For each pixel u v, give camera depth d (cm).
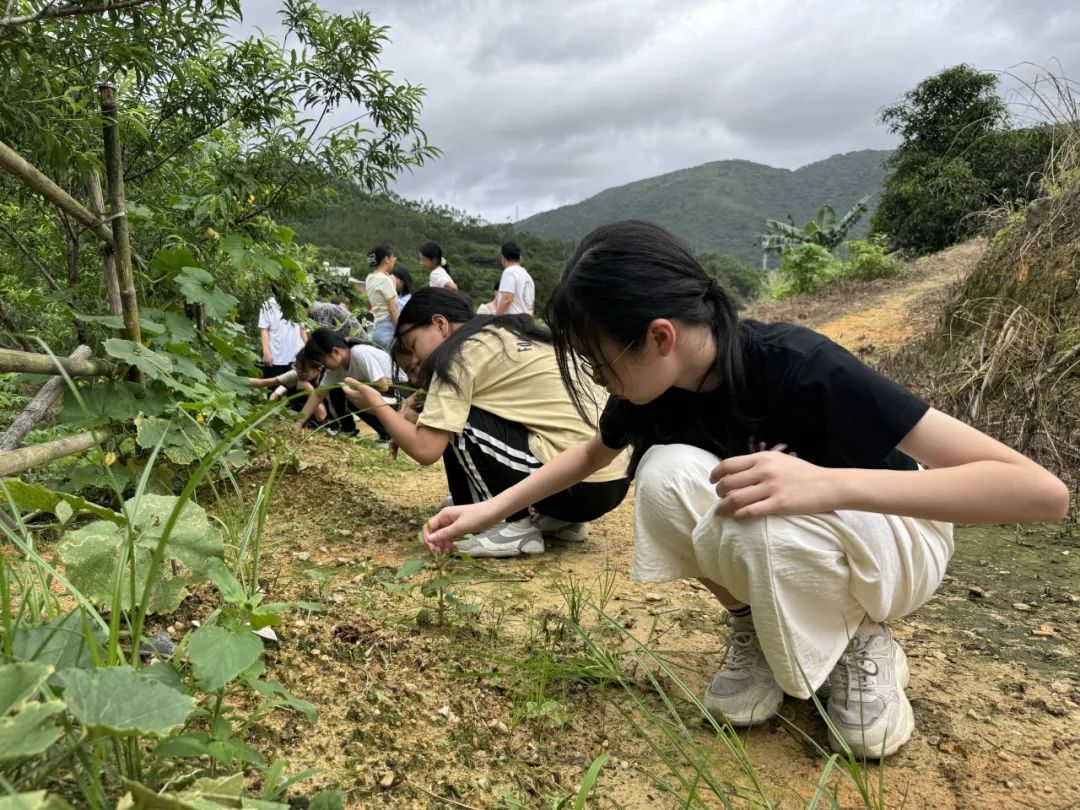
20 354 175
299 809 106
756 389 127
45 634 93
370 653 157
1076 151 474
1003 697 156
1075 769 132
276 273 249
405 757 125
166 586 132
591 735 138
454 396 239
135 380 221
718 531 125
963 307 482
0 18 179
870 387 119
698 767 125
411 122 327
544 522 261
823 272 1427
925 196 1862
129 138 299
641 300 116
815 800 100
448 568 226
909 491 111
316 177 330
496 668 158
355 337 493
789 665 124
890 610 133
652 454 139
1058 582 225
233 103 316
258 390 310
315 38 303
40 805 59
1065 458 323
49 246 325
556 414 246
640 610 196
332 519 270
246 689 134
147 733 68
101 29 214
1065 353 359
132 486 238
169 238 289
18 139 222
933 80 1967
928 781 127
